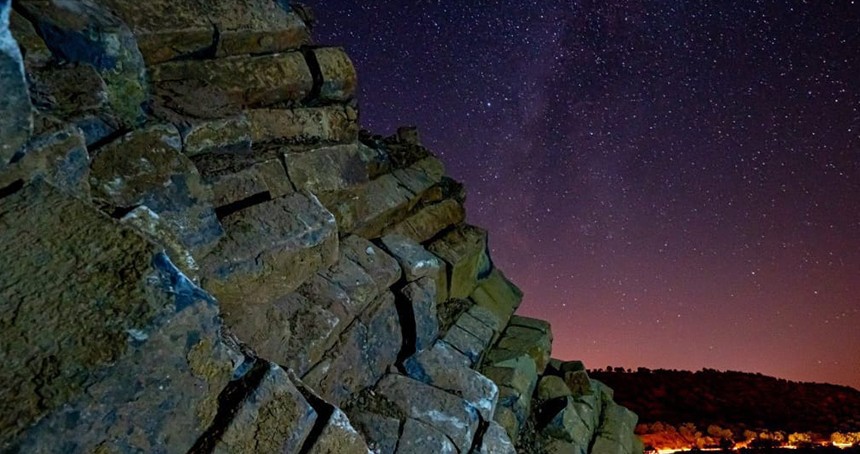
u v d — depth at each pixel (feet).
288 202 9.32
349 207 11.67
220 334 6.34
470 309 14.23
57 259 5.03
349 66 12.37
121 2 9.18
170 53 9.80
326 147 11.39
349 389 9.48
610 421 15.39
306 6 13.50
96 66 7.82
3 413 4.04
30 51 7.22
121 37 8.07
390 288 11.32
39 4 7.54
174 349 5.13
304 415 6.19
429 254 12.13
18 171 5.66
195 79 10.13
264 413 5.85
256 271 8.20
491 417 10.53
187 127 9.09
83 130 7.16
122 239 5.39
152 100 9.17
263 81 10.94
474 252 14.84
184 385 5.31
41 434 4.12
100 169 7.06
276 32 11.36
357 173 11.82
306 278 9.25
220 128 9.60
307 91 11.82
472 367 12.47
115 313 4.83
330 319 8.90
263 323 8.24
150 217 6.54
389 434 8.98
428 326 11.27
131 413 4.80
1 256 4.90
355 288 9.80
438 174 16.01
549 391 14.53
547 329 15.81
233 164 9.59
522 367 13.69
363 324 9.95
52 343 4.49
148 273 5.18
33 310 4.63
